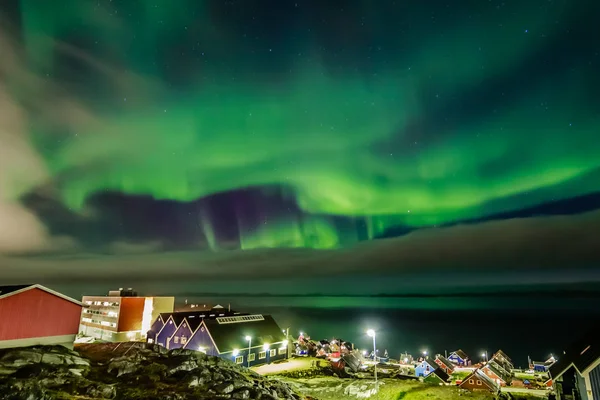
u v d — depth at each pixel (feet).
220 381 112.47
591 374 116.16
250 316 234.58
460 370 264.11
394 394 140.77
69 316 121.70
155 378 107.55
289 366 201.36
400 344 489.26
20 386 79.00
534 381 220.02
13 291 110.52
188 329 209.77
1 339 106.93
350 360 231.50
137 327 255.70
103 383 96.48
